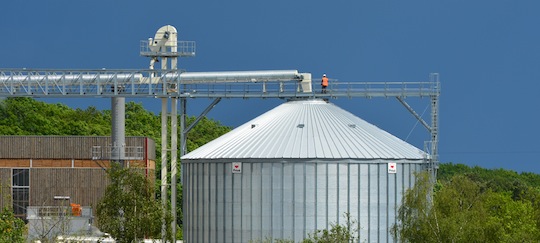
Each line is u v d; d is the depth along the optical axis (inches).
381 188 4761.3
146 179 4579.2
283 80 5477.4
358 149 4803.2
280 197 4729.3
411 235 4158.5
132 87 5428.2
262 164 4751.5
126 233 4434.1
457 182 4473.4
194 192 4938.5
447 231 4077.3
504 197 5265.8
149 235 4498.0
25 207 7253.9
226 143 5000.0
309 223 4704.7
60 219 4552.2
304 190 4719.5
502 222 4726.9
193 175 4945.9
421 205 4232.3
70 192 7278.5
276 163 4739.2
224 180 4813.0
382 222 4744.1
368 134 4987.7
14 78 5393.7
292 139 4884.4
